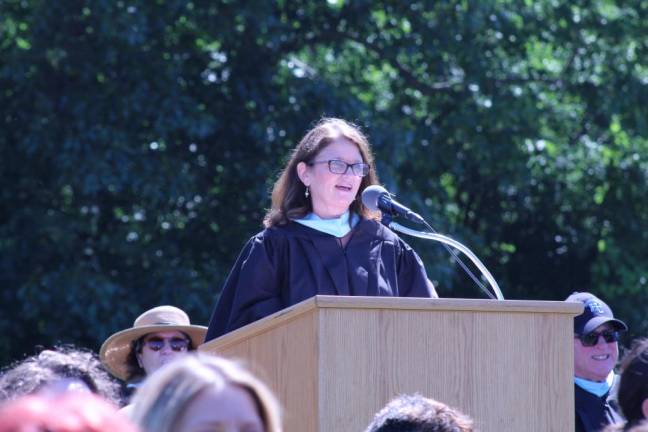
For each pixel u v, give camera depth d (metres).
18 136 29.95
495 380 9.01
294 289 11.18
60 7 29.09
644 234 35.69
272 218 11.66
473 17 31.88
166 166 28.80
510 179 33.16
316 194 11.51
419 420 7.79
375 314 8.80
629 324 34.50
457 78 33.94
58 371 8.90
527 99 32.88
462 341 8.97
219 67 31.36
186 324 15.41
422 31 32.25
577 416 13.73
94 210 31.09
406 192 30.50
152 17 29.20
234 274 11.56
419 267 11.83
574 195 35.94
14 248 29.69
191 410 5.72
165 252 30.33
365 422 8.69
